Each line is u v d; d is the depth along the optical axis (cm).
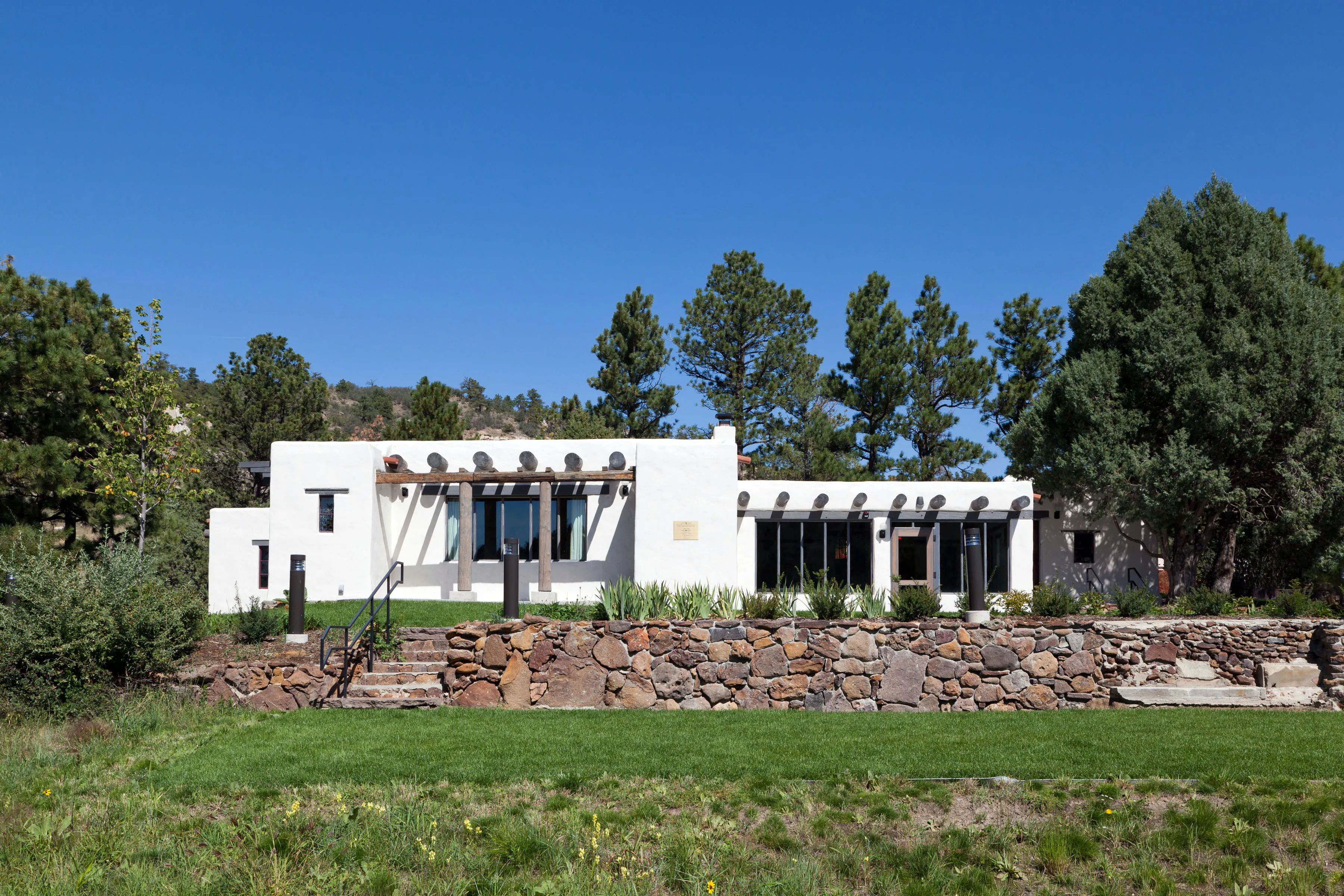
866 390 3853
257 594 2417
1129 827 809
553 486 2373
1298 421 2556
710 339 4169
